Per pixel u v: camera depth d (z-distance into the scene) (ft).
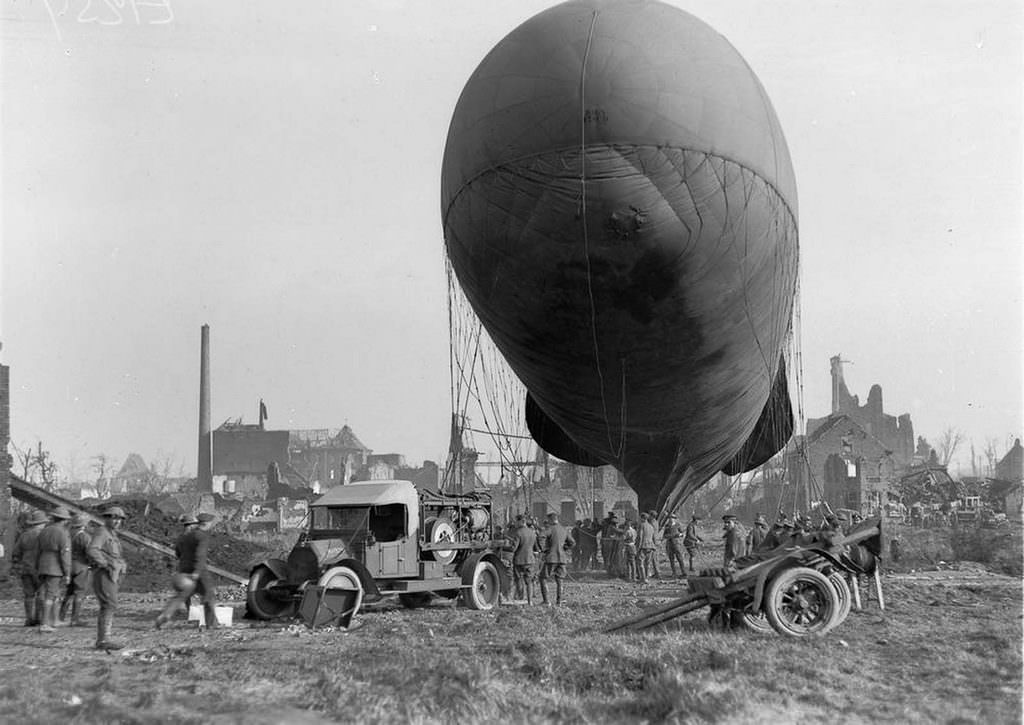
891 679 27.53
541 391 66.59
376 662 30.58
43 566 42.93
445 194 54.19
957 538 100.37
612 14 48.80
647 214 47.26
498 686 26.07
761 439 93.15
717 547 135.13
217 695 26.07
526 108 46.85
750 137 47.73
